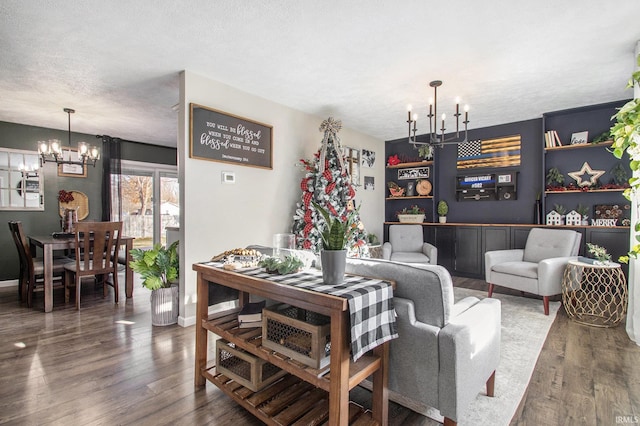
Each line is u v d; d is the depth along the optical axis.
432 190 5.48
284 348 1.47
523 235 4.44
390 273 1.57
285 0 1.94
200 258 3.03
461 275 5.04
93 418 1.61
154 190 6.02
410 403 1.78
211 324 1.85
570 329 2.85
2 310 3.37
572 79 3.13
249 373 1.74
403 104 3.88
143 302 3.69
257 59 2.72
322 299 1.27
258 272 1.74
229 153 3.26
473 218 5.15
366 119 4.52
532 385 1.93
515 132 4.74
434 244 5.30
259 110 3.58
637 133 1.87
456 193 5.29
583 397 1.80
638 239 2.00
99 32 2.28
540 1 1.94
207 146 3.06
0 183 4.46
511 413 1.66
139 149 5.78
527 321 3.05
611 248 3.80
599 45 2.46
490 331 1.71
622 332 2.77
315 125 4.31
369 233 5.52
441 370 1.39
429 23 2.19
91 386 1.90
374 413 1.51
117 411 1.67
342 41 2.43
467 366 1.43
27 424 1.56
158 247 3.11
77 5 1.97
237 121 3.33
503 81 3.18
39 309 3.40
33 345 2.47
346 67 2.87
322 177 3.84
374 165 5.67
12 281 4.53
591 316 3.16
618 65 2.82
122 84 3.22
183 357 2.28
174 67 2.86
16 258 4.58
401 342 1.51
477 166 5.10
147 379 1.98
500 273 3.65
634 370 2.11
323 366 1.36
